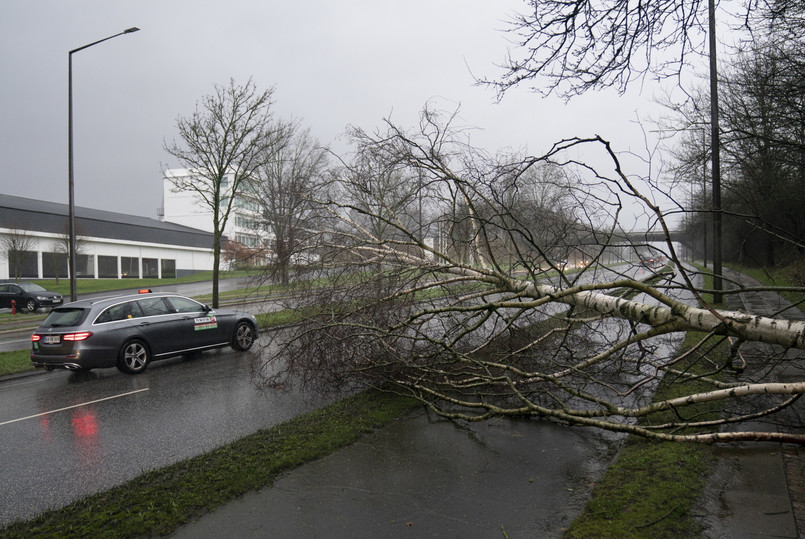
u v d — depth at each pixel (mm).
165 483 4004
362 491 3830
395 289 6949
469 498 3709
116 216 49656
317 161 18984
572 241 7238
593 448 4707
